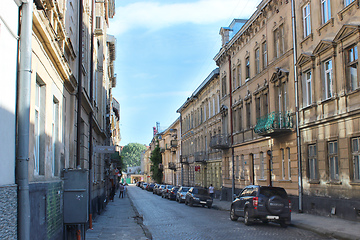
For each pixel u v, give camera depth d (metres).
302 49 21.78
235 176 34.00
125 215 23.89
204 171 47.47
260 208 16.28
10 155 6.01
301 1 21.97
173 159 76.25
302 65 21.66
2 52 5.64
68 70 11.49
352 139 17.11
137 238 13.66
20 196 6.20
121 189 51.66
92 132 20.58
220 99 38.84
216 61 39.47
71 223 10.55
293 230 15.45
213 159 41.91
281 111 24.22
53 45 9.04
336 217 17.75
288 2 23.58
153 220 21.39
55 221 9.29
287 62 23.56
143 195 59.53
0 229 5.22
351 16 17.31
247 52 31.00
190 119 57.50
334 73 18.42
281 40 24.83
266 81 26.80
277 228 16.14
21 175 6.27
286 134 23.48
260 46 28.11
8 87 5.94
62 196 10.45
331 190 18.53
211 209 29.67
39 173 8.67
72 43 13.22
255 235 13.95
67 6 12.00
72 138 12.80
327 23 19.16
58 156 10.46
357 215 16.25
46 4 8.46
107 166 37.78
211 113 43.91
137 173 168.12
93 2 20.42
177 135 71.38
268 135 24.70
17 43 6.45
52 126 10.18
